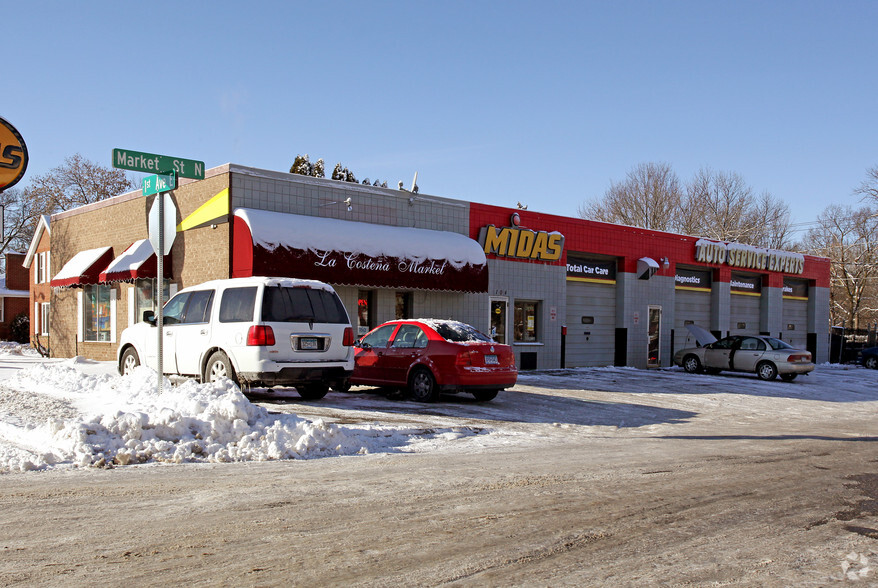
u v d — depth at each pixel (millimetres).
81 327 23656
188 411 8891
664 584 4375
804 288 37250
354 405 12812
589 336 26297
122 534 5078
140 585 4121
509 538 5191
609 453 9133
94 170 51438
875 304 61938
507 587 4238
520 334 23891
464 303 21797
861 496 6895
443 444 9555
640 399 17016
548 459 8508
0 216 15125
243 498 6168
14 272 42250
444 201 21719
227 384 9656
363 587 4180
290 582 4223
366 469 7609
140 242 20828
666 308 28688
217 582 4195
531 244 23625
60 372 13031
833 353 38531
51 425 8109
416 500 6223
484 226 22656
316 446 8578
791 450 9820
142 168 10258
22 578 4195
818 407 17328
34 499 6000
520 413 13164
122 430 8023
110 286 22281
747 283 33344
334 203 19172
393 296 20094
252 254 16219
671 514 6004
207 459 7941
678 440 10703
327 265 17297
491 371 13469
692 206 56688
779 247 57969
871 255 56312
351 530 5285
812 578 4570
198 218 18141
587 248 25750
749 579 4520
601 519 5777
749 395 19234
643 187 56500
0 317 41281
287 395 13812
